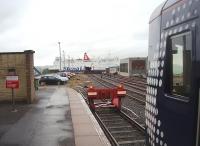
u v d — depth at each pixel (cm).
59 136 1169
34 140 1119
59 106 2028
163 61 538
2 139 1141
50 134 1206
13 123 1445
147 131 636
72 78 5588
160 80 551
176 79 482
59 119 1530
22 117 1608
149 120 618
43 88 4059
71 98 2548
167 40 518
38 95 2878
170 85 507
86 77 7738
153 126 585
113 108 1998
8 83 1806
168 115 502
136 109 1989
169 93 509
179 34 469
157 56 574
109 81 5553
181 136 446
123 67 7662
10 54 2175
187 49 441
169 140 493
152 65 606
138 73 6725
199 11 404
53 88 4050
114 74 9131
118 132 1338
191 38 423
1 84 2186
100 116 1764
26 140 1120
